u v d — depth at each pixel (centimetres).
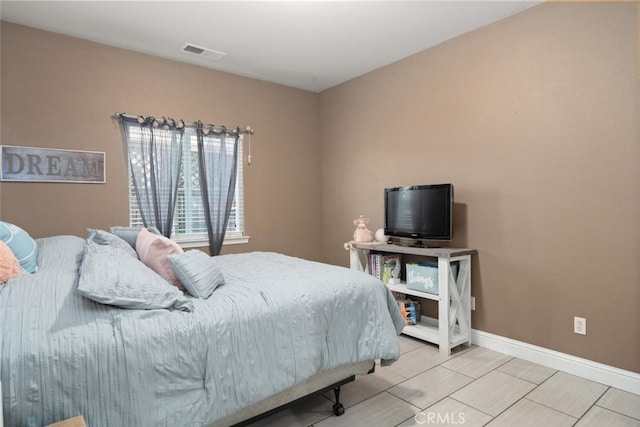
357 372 208
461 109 310
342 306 195
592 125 237
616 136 227
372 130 392
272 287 185
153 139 339
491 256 292
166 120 345
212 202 377
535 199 266
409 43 324
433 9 267
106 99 318
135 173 331
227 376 150
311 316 180
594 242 238
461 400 214
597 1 234
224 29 295
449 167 320
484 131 295
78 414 120
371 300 208
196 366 144
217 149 381
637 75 219
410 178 354
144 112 337
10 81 278
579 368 244
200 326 148
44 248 213
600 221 235
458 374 248
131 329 135
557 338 256
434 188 309
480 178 298
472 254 302
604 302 234
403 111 359
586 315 242
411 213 329
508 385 232
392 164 371
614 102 228
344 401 214
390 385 233
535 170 265
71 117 302
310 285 194
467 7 264
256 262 258
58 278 154
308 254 452
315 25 290
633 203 222
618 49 226
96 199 314
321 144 459
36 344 119
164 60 349
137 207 339
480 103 297
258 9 265
